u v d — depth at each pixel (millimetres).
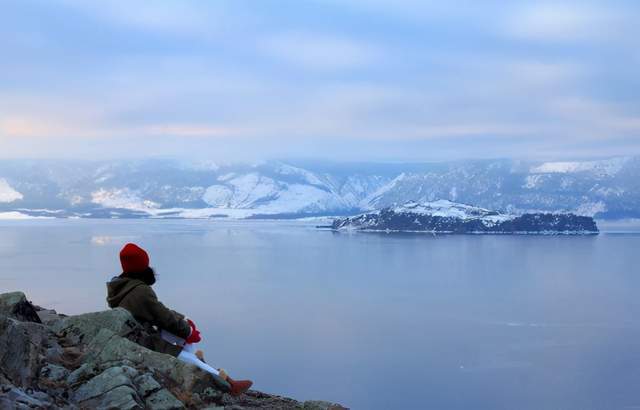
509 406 138250
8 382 7121
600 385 152250
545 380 156875
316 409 9992
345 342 196000
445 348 190750
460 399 143000
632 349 186875
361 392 147000
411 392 148375
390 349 188750
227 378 9820
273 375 157500
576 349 187750
